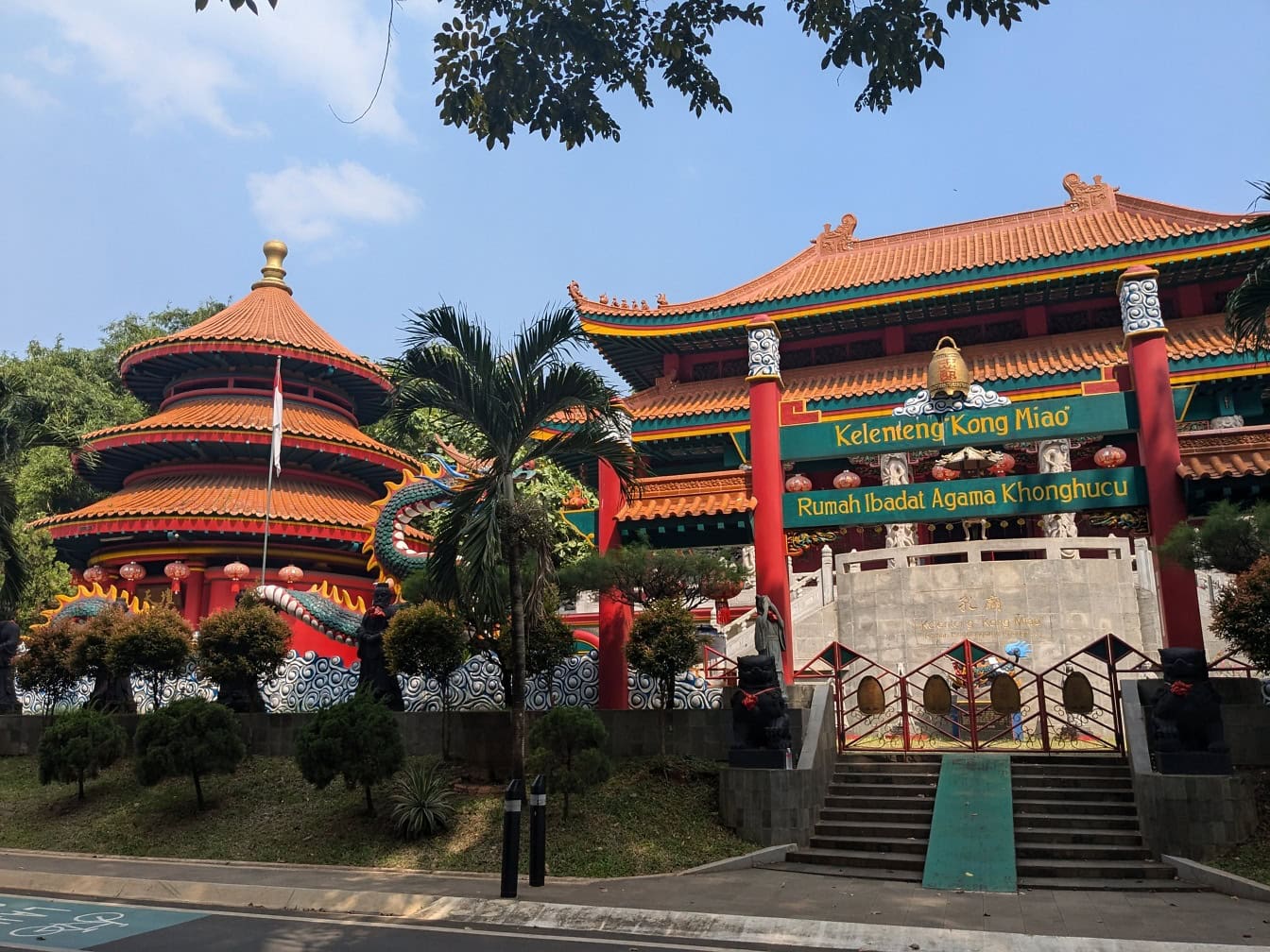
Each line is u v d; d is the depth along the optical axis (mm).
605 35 12852
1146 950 9359
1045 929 10336
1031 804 15211
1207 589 22875
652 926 10695
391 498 28094
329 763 16062
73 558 38031
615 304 37594
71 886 13555
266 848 15898
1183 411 25078
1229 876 12328
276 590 26578
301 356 37938
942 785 15969
